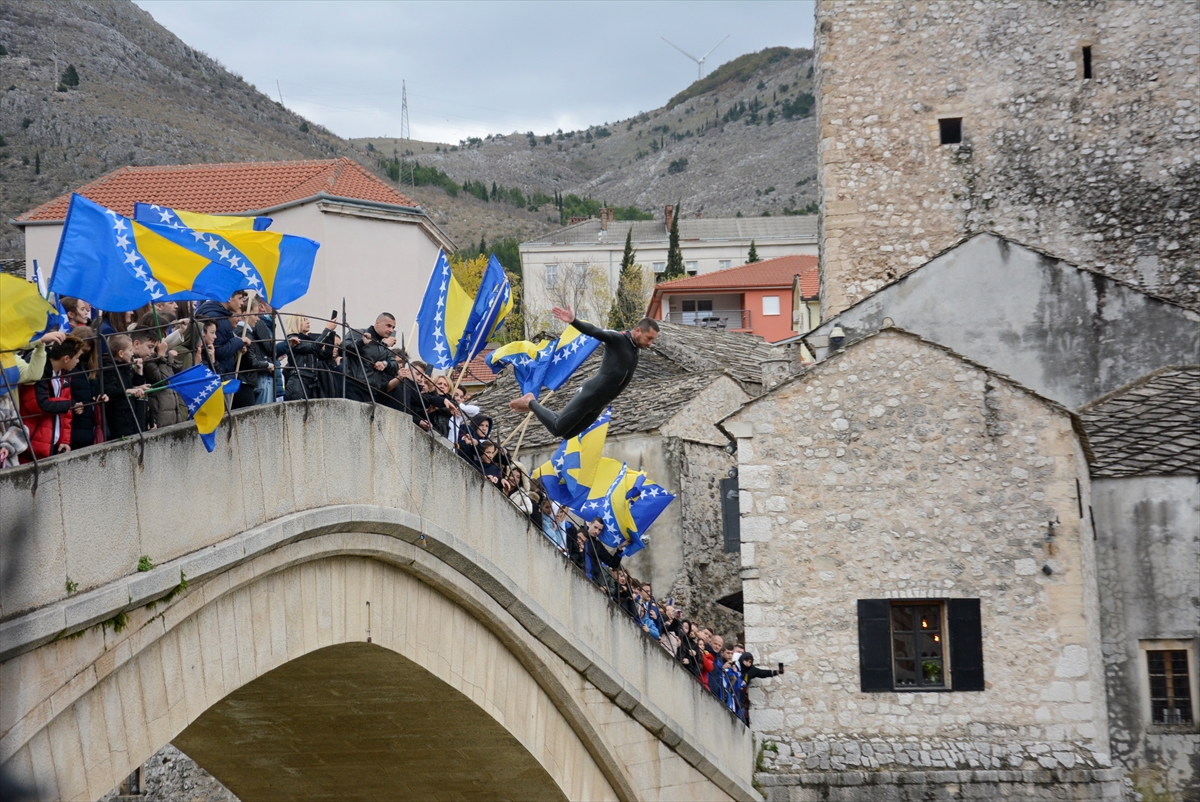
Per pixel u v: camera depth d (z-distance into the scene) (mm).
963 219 25562
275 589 11383
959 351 22719
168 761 25641
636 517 19672
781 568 18719
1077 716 18000
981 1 25594
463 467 14406
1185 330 22266
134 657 9258
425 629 14133
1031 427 18594
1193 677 19078
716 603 23875
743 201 181375
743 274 64562
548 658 16031
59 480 8211
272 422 11008
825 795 18094
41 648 8094
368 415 12602
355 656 13469
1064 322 22500
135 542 9055
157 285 9648
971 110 25578
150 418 10195
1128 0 25203
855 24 25969
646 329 11375
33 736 8023
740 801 18047
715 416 25344
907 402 18828
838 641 18516
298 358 13125
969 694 18219
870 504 18719
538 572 15758
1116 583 19344
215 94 131000
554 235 86688
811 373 18984
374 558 13031
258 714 15734
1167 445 19875
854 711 18359
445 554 13859
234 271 10820
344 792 18625
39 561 8000
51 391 9086
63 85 104562
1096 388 22328
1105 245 25141
